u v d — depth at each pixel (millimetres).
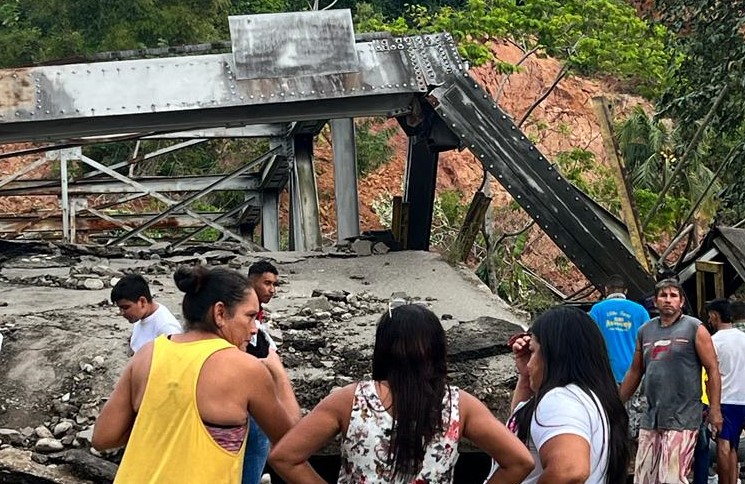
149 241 22562
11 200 30703
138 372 4125
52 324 9680
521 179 12805
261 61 12789
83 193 20859
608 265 12703
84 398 8242
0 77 12164
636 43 21406
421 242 15461
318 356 9352
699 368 7453
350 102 13195
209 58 12766
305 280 12828
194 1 30141
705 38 14648
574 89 33812
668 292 7453
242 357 4102
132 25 29062
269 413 4156
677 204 20094
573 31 21188
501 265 20828
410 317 3939
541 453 3943
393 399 3896
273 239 22406
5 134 12320
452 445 3914
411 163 14812
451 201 25562
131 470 3980
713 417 7520
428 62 13094
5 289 12273
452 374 8961
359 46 13094
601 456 4000
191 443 3953
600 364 4102
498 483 3994
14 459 7238
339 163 16328
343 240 15562
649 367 7523
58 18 29531
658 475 7434
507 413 8539
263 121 13055
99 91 12383
